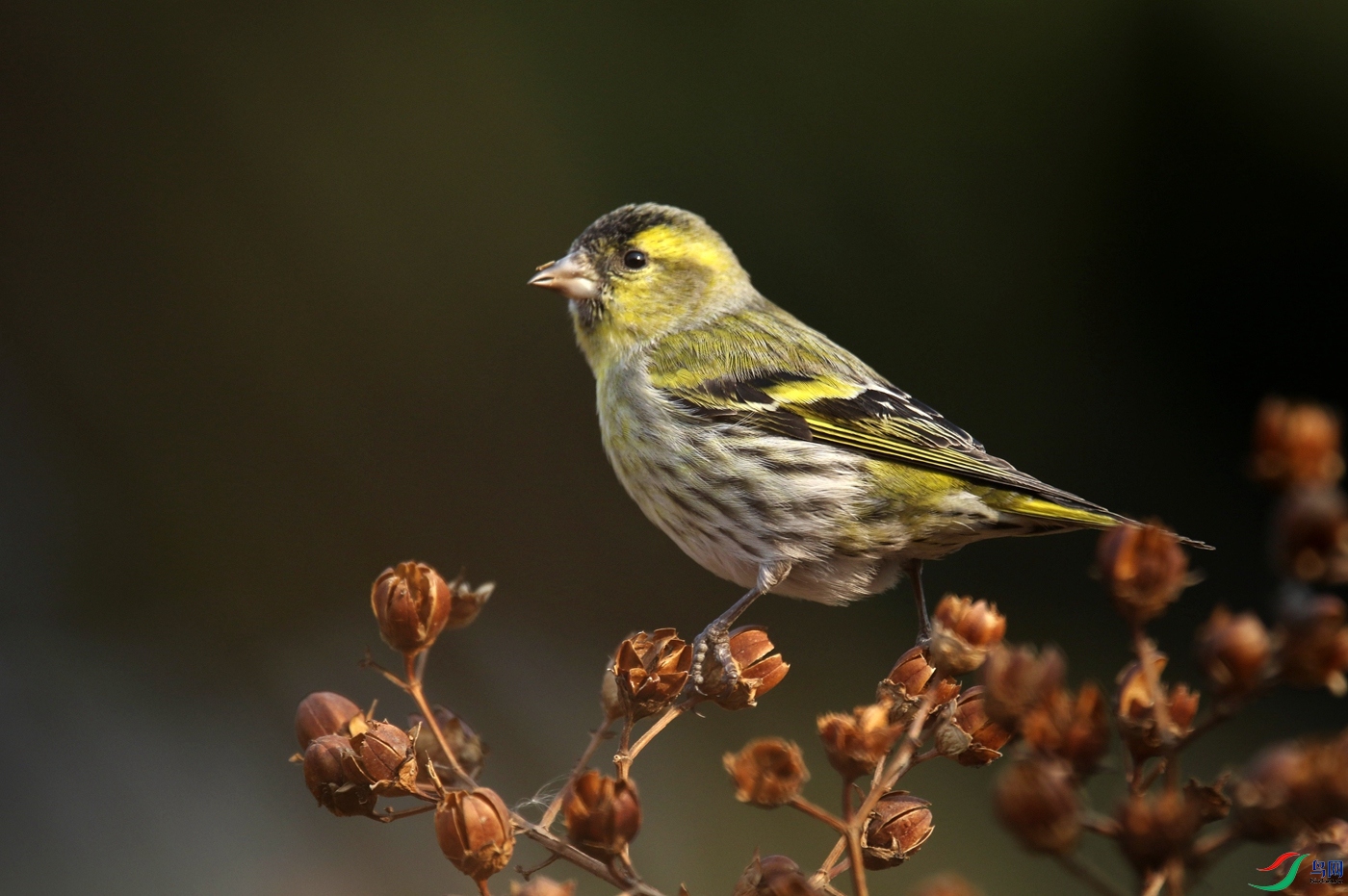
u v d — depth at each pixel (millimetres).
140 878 9523
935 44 12516
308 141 13125
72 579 11594
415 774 3846
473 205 13023
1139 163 12359
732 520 6828
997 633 3750
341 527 12461
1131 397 12344
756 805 3504
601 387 7574
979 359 12305
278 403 12719
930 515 6598
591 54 13000
